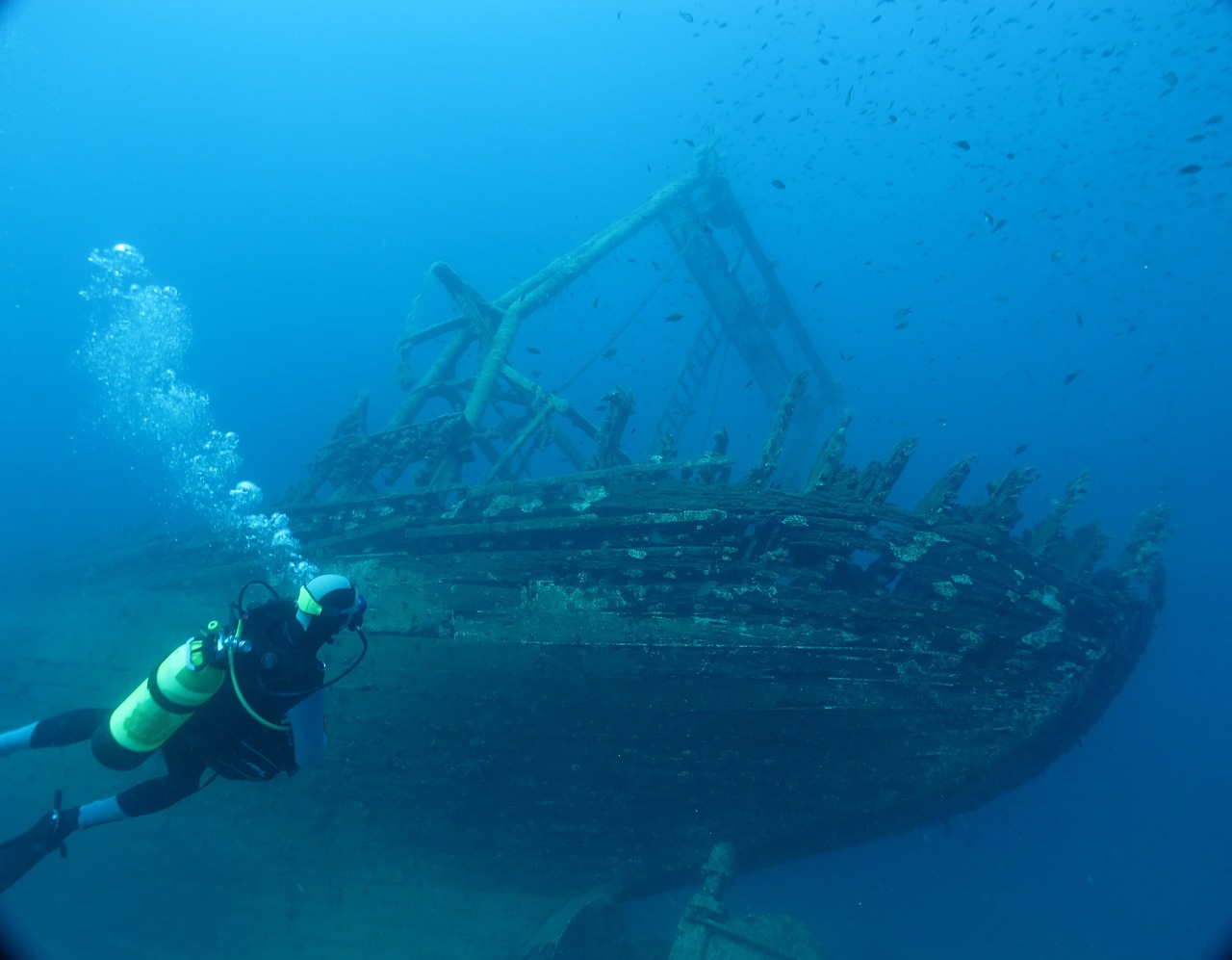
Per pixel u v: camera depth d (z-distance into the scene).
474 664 6.58
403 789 6.61
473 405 11.07
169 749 2.48
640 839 6.36
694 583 6.49
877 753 5.99
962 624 6.08
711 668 6.20
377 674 6.78
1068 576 6.39
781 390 20.89
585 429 12.20
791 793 6.10
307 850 6.77
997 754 5.84
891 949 10.66
